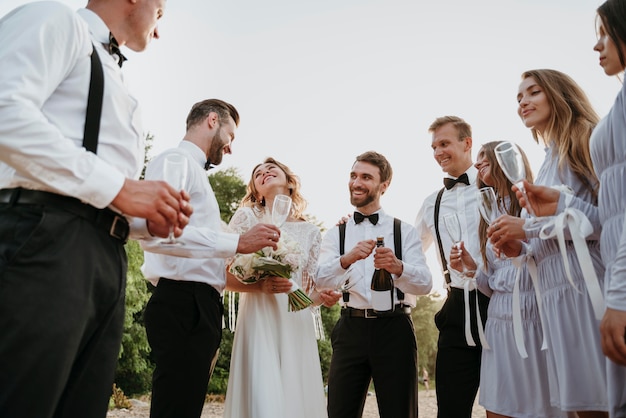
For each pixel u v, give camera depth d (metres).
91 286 1.52
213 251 2.47
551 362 2.50
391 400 3.59
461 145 4.16
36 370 1.38
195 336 2.72
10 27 1.50
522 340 2.60
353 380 3.75
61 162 1.42
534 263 2.55
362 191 4.14
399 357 3.65
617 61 2.04
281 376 3.13
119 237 1.64
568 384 2.28
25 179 1.47
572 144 2.50
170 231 1.74
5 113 1.37
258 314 3.19
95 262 1.53
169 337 2.70
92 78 1.62
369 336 3.73
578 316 2.29
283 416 2.98
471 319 3.56
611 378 1.91
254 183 3.74
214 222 2.94
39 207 1.45
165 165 1.90
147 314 2.77
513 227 2.42
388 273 3.79
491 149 3.28
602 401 2.20
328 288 3.72
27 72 1.43
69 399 1.57
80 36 1.59
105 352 1.64
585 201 2.44
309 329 3.42
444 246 4.02
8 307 1.36
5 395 1.34
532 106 2.66
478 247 3.88
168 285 2.75
